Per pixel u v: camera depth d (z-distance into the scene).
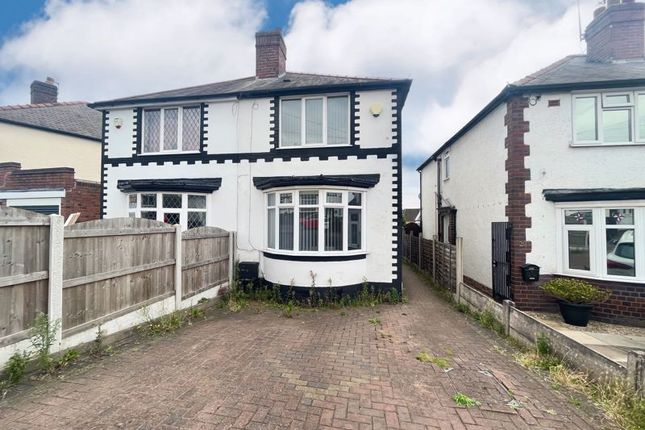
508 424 3.02
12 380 3.42
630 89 7.14
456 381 3.89
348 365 4.32
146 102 9.85
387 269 8.55
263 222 9.18
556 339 4.40
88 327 4.38
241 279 9.01
